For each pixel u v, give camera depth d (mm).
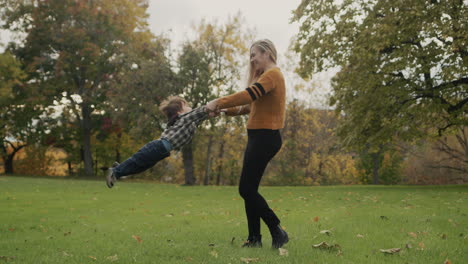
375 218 5887
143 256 3527
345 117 18656
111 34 27703
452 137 32000
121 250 3877
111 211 8141
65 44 27578
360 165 35656
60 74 27953
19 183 17953
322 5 16688
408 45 14477
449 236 4367
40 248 4129
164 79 21094
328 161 34969
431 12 13641
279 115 3555
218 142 32000
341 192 13805
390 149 30672
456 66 13656
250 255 3424
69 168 36125
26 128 29781
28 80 28719
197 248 3857
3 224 6184
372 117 15688
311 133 33531
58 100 29594
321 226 5223
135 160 3271
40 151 35406
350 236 4418
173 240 4402
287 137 33094
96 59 27531
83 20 28000
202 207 8906
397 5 14086
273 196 12320
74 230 5609
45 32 27453
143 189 16328
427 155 32531
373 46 14023
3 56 22328
